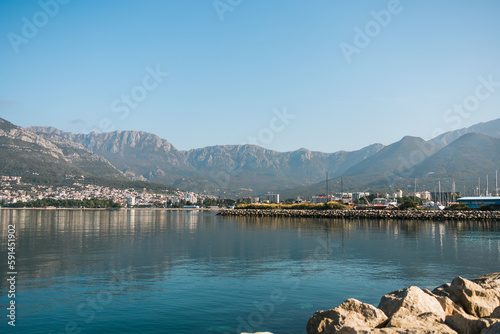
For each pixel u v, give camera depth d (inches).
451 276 1163.9
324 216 5290.4
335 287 1019.3
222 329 708.0
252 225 3754.9
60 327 717.3
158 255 1614.2
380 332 515.8
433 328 536.4
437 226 3417.8
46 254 1640.0
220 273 1208.8
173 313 798.5
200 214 7859.3
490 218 4195.4
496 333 492.4
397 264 1376.7
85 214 7071.9
